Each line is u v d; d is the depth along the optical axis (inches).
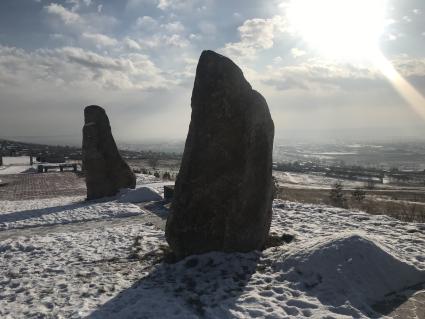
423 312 174.2
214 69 254.5
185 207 256.7
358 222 346.9
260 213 256.7
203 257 248.2
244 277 218.7
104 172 569.3
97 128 569.6
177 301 192.2
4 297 212.2
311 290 193.6
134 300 196.1
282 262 223.5
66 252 290.7
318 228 325.7
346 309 175.3
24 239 334.0
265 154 257.4
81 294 209.9
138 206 474.9
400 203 773.9
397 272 201.8
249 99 253.4
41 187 756.0
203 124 256.2
